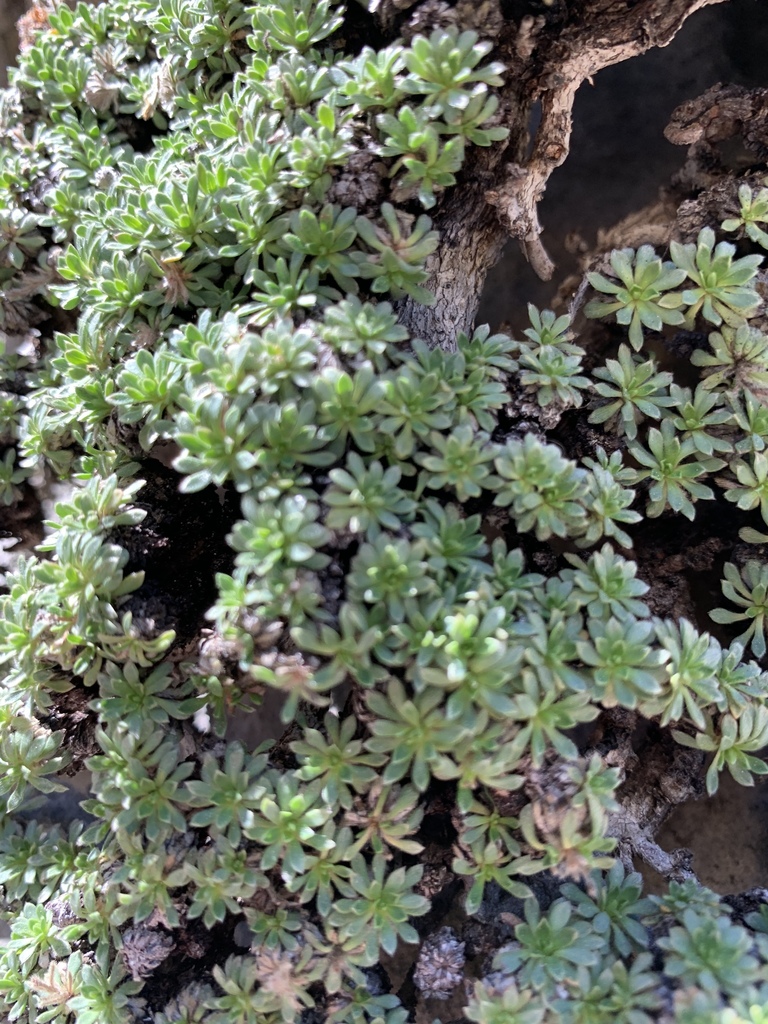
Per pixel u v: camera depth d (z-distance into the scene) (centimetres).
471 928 14
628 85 17
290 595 11
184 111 16
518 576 13
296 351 12
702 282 14
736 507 15
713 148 16
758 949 12
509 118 14
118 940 14
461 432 12
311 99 13
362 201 13
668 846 17
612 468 14
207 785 12
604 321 16
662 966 12
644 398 14
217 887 13
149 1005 14
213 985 14
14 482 18
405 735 12
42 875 16
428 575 12
